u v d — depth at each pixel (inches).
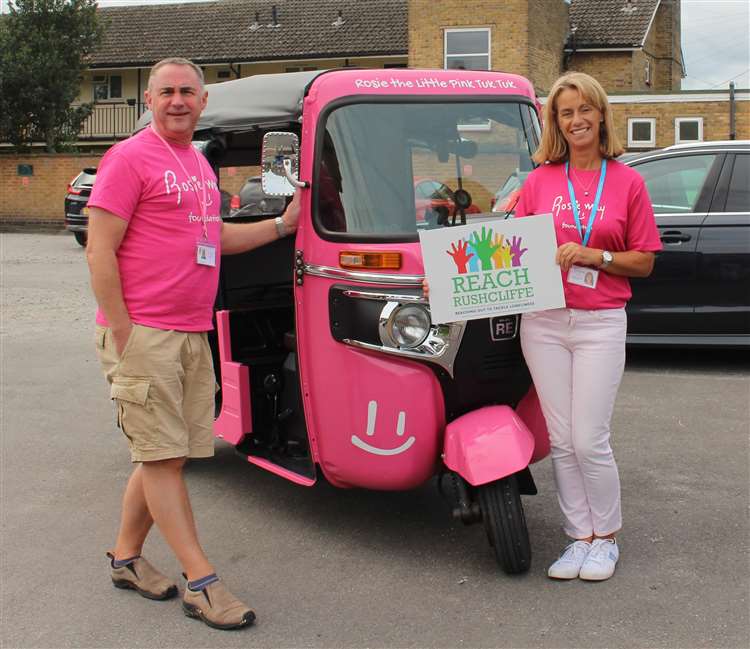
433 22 970.1
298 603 158.9
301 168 174.6
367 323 165.8
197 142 213.2
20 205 1128.2
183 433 154.0
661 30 1286.9
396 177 172.9
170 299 152.0
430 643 143.3
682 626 146.5
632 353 369.1
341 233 169.0
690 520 191.8
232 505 209.5
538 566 170.4
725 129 899.4
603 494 164.7
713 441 246.5
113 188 146.7
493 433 159.0
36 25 1172.5
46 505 212.1
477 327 163.5
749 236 317.4
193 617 154.3
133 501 163.0
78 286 585.0
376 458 169.6
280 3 1417.3
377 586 164.6
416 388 164.7
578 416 161.6
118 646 145.7
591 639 143.0
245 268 216.1
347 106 174.4
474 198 177.2
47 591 166.6
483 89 183.9
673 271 323.9
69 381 336.2
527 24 951.6
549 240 158.1
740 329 321.1
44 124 1170.0
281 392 205.5
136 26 1453.0
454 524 193.3
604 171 158.4
